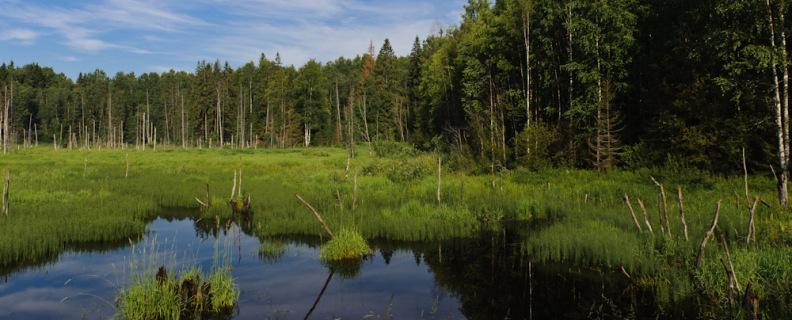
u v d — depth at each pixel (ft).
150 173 81.25
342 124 275.39
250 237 34.73
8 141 213.25
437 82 140.26
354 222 36.27
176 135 318.65
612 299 20.97
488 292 22.35
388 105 233.14
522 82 96.89
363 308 20.25
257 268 26.45
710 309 18.93
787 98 52.06
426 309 20.20
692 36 65.31
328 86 287.48
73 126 335.88
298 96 254.68
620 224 33.83
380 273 25.58
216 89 274.16
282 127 243.60
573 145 80.18
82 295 21.67
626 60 77.41
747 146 57.93
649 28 79.15
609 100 75.00
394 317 19.17
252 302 20.97
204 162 115.03
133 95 366.43
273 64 287.07
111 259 27.96
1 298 21.13
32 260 27.68
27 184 56.70
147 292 19.70
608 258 26.25
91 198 48.01
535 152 79.71
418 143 143.33
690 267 23.09
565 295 21.74
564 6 84.69
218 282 21.29
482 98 104.63
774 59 48.93
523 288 22.93
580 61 81.46
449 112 134.00
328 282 23.97
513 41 97.96
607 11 74.08
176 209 47.37
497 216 41.81
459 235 34.63
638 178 60.18
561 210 42.55
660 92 73.05
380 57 259.39
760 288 19.70
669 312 19.01
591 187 55.42
